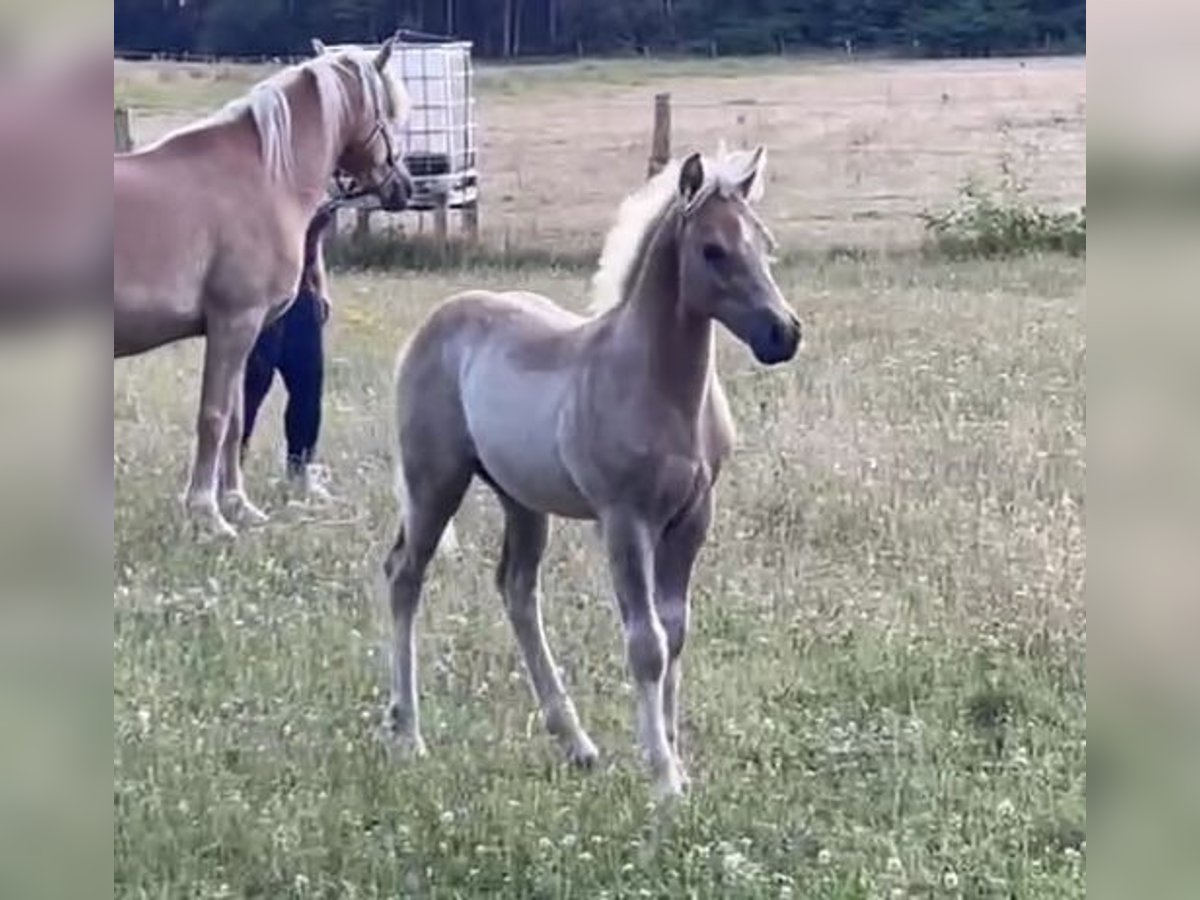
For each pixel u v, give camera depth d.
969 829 5.21
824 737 5.96
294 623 7.16
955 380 11.34
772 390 11.12
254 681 6.57
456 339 6.19
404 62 18.42
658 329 5.57
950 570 7.65
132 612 7.23
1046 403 10.66
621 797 5.50
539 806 5.43
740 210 5.55
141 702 6.23
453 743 6.07
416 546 6.24
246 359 9.32
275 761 5.79
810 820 5.32
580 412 5.67
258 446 10.69
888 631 6.96
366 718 6.27
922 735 5.95
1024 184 18.09
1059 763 5.64
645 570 5.66
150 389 11.95
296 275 9.48
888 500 8.62
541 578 7.75
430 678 6.63
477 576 7.79
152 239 9.01
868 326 13.24
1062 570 7.46
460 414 6.15
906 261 16.42
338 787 5.65
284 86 9.62
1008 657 6.67
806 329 13.09
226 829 5.25
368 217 17.95
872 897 4.72
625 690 6.58
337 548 8.31
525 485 5.93
